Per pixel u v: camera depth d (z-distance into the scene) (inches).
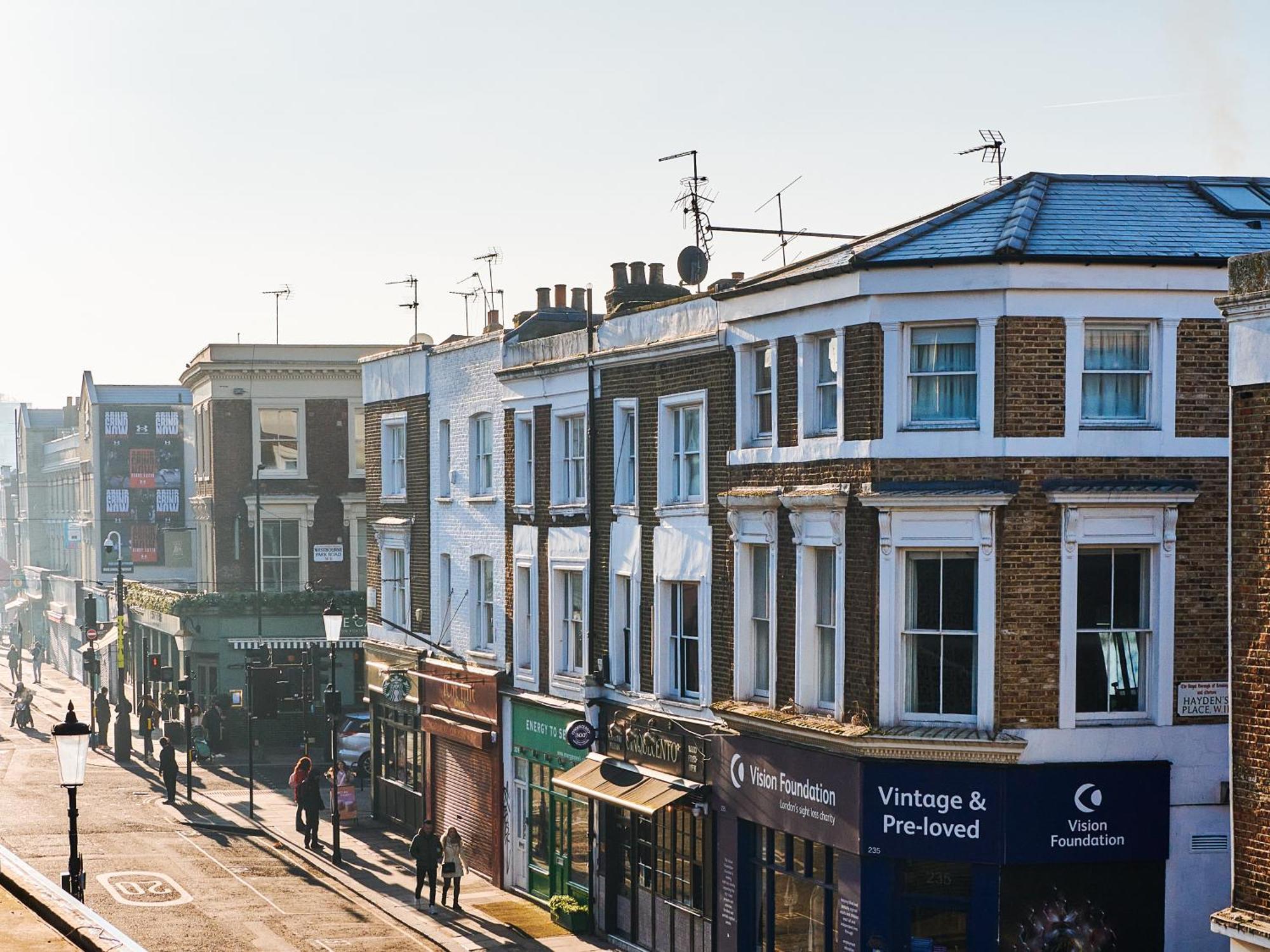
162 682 2349.9
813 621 901.2
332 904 1202.0
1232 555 613.0
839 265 844.0
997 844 810.8
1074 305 810.8
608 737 1143.6
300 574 2362.2
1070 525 809.5
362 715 1996.8
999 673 812.0
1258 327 599.2
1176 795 825.5
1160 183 925.2
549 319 1357.0
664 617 1081.4
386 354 1624.0
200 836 1473.9
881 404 835.4
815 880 896.3
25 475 4343.0
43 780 1784.0
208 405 2407.7
